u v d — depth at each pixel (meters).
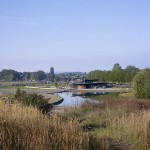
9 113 10.27
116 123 16.30
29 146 8.71
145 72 39.31
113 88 105.25
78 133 10.33
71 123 10.77
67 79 196.88
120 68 154.00
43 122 10.23
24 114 10.38
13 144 8.76
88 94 84.31
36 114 10.73
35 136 9.08
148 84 38.50
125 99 32.28
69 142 9.55
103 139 11.78
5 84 165.88
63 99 64.75
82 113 25.06
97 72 148.88
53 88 124.69
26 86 145.25
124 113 22.23
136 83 39.31
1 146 8.44
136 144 12.37
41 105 19.38
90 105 28.91
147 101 30.61
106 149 10.83
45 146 8.85
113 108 25.05
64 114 23.48
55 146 9.12
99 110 25.08
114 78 131.00
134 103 27.55
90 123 18.72
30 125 9.81
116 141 13.05
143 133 12.76
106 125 17.09
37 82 190.50
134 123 14.32
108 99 32.97
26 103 18.77
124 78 126.56
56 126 10.23
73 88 117.94
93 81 131.62
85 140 10.20
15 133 9.06
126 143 12.84
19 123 9.66
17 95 20.11
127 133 13.74
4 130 8.93
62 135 9.78
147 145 12.18
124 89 94.44
